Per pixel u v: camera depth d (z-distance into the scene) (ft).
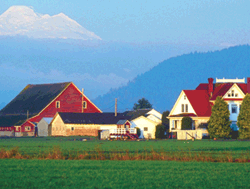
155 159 455.63
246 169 394.32
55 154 472.85
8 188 313.94
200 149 576.20
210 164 422.82
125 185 325.42
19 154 473.67
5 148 601.62
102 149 579.48
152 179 348.18
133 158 458.50
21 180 340.59
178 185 327.88
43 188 314.14
